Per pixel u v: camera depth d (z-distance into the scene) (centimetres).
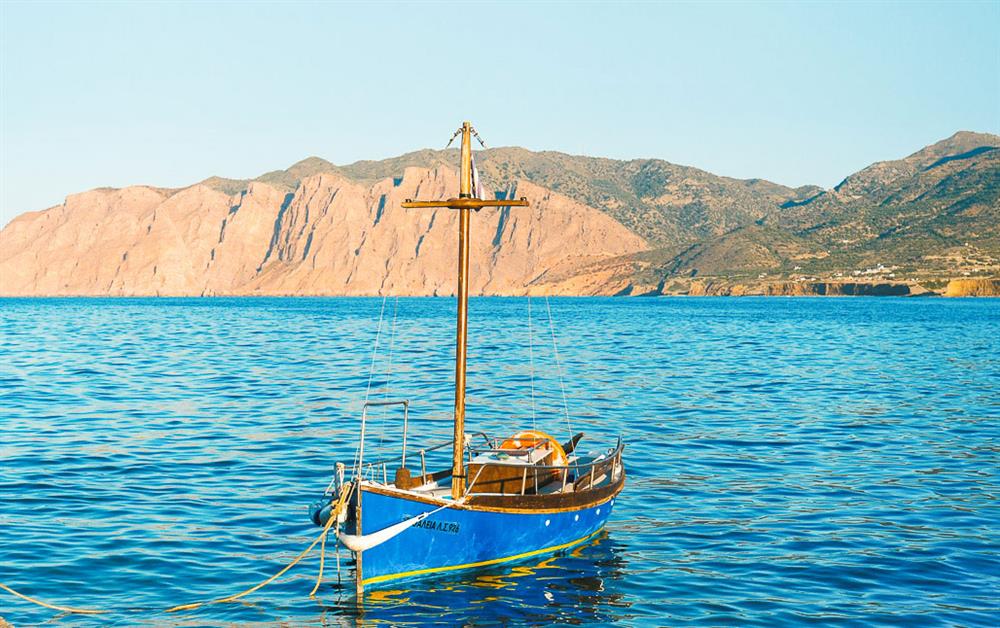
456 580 2170
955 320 16088
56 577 2162
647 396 5472
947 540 2506
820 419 4584
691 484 3158
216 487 3022
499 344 9919
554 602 2055
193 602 2036
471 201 2173
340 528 2075
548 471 2483
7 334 11912
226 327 14138
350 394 5484
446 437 4000
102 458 3466
